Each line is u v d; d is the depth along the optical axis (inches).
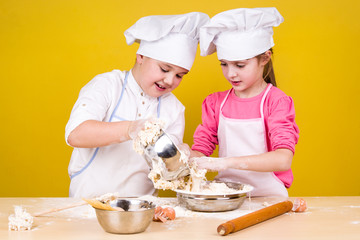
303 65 102.5
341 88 103.0
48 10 102.9
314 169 103.9
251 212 56.3
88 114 67.1
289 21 102.0
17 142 104.7
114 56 103.0
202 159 64.9
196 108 103.6
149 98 78.7
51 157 104.7
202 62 102.7
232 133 78.6
